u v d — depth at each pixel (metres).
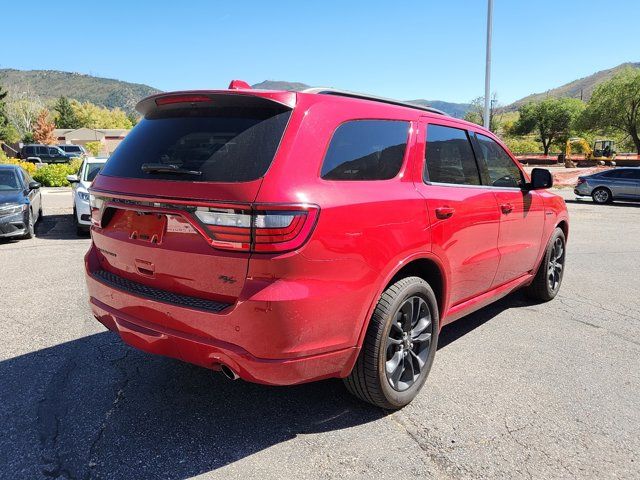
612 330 4.64
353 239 2.59
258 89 2.73
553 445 2.78
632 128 53.75
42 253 7.95
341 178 2.66
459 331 4.59
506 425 2.98
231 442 2.76
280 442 2.78
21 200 9.10
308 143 2.53
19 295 5.48
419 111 3.43
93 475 2.46
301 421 2.99
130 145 3.05
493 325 4.75
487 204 3.83
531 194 4.63
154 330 2.68
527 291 5.46
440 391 3.40
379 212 2.76
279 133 2.50
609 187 18.81
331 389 3.41
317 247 2.43
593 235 10.73
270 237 2.32
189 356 2.62
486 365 3.82
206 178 2.48
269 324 2.35
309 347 2.49
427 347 3.29
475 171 3.91
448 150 3.61
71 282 6.06
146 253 2.77
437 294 3.46
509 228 4.23
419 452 2.70
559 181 30.41
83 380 3.46
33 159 34.78
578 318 4.98
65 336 4.27
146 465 2.55
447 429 2.93
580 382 3.55
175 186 2.56
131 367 3.68
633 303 5.53
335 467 2.56
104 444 2.72
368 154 2.88
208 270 2.49
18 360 3.77
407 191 3.05
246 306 2.35
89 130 101.38
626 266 7.46
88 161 10.59
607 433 2.91
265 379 2.44
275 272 2.34
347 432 2.88
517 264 4.56
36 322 4.61
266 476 2.48
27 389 3.32
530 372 3.71
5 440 2.74
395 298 2.88
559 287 5.73
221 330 2.44
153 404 3.16
